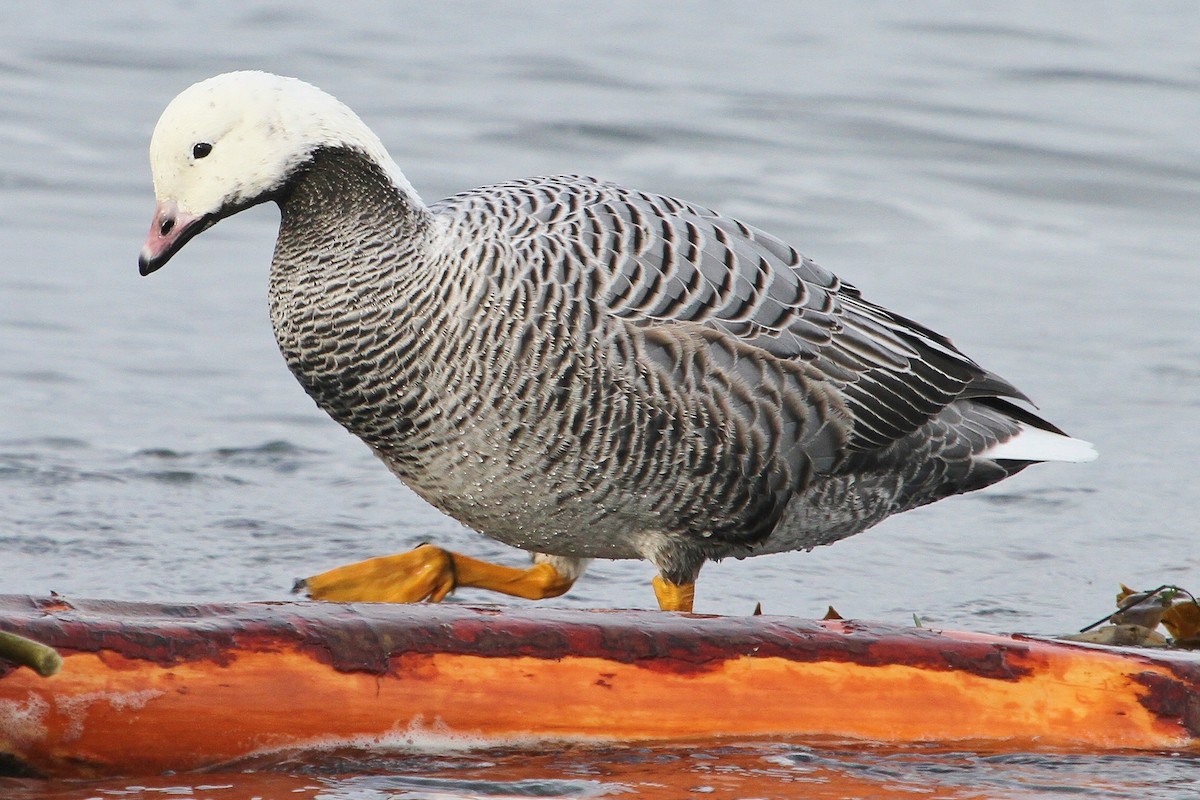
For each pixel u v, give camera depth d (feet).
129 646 23.66
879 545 43.37
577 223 34.55
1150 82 98.37
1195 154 85.92
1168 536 44.32
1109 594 39.73
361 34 105.40
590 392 33.63
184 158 34.32
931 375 36.86
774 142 85.97
